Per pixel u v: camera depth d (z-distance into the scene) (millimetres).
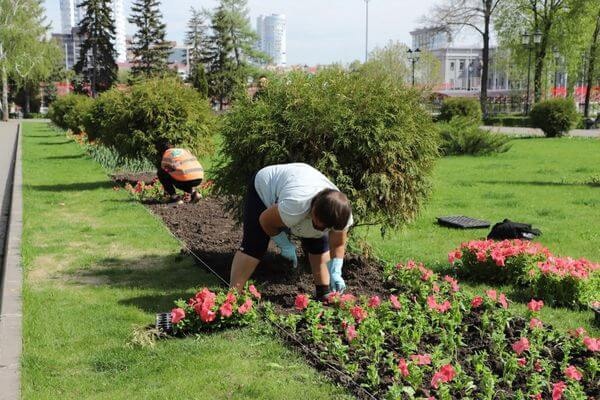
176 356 3975
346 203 4062
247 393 3447
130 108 11969
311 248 4758
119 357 3994
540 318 4812
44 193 11570
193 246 7250
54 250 7047
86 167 16516
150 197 10969
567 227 8469
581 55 46938
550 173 15312
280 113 5934
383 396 3369
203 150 12305
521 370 3756
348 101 5871
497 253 5715
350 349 4004
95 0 67312
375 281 5703
